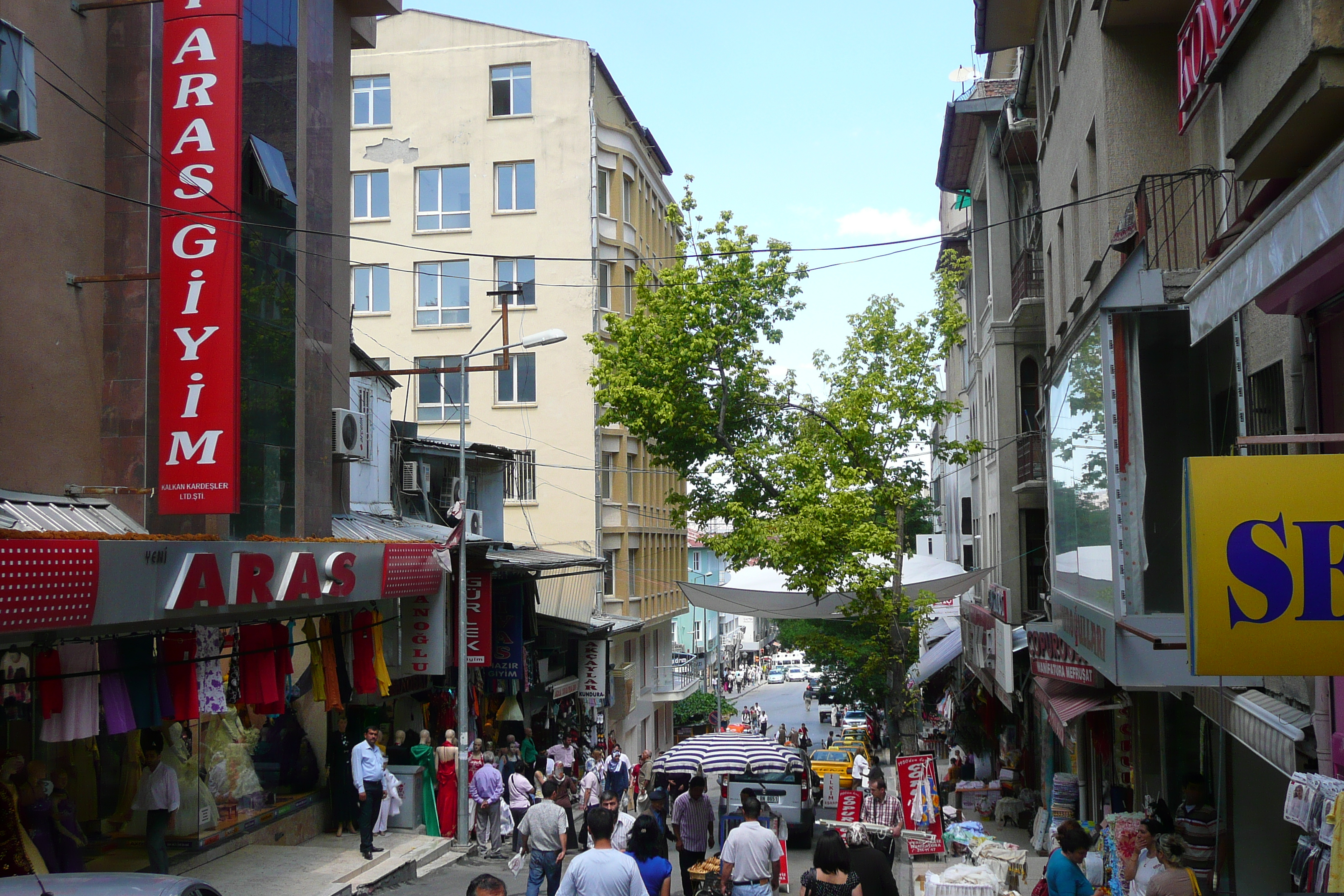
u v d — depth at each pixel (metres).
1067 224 18.33
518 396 39.44
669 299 26.72
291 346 16.80
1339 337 7.97
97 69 13.73
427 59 40.88
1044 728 22.22
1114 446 10.20
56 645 10.51
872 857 9.35
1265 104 7.32
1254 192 9.97
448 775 18.95
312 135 18.84
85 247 13.41
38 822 10.91
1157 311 10.38
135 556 10.74
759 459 26.62
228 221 13.09
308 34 18.33
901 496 25.86
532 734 30.81
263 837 15.76
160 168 13.88
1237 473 5.71
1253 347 10.14
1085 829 16.09
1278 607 5.60
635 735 44.09
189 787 13.98
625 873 8.26
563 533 38.69
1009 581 26.98
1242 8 7.45
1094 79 14.89
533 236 39.72
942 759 38.94
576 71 40.06
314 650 16.03
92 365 13.43
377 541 17.36
